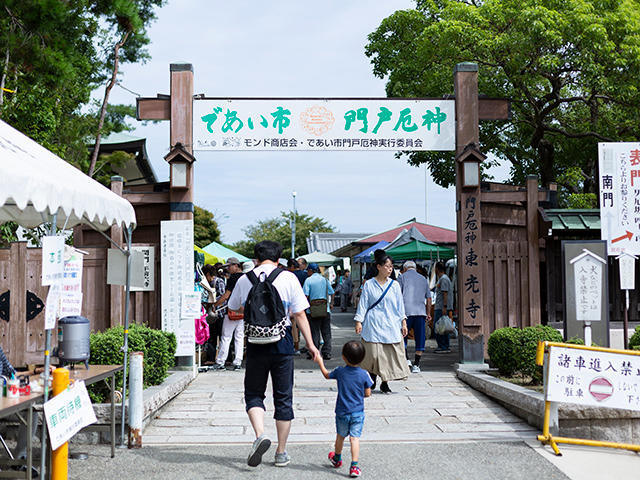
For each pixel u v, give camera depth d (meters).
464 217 10.45
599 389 6.15
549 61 16.45
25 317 8.98
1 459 5.18
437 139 10.72
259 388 5.56
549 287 10.99
